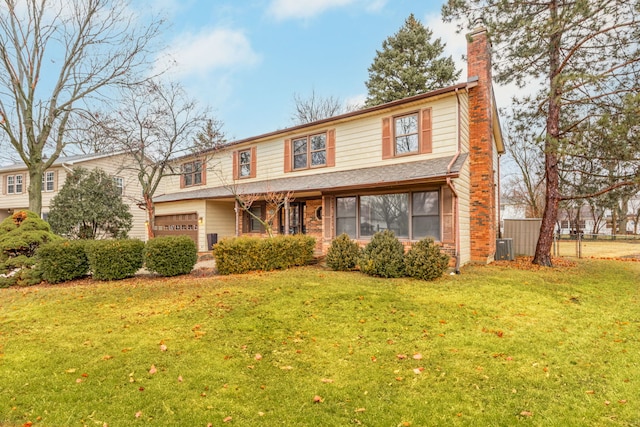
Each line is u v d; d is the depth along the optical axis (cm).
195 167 1667
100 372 349
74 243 839
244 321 496
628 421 269
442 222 941
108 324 491
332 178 1167
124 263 821
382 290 666
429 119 1055
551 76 973
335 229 1159
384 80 2633
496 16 1005
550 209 1031
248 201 1306
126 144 1202
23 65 1091
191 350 402
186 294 644
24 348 409
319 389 318
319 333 454
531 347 410
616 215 2883
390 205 1052
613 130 777
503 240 1184
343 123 1247
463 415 278
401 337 441
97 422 270
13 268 819
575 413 279
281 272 877
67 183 1440
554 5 941
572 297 635
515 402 296
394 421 270
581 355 388
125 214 1518
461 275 834
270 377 341
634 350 401
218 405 293
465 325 483
